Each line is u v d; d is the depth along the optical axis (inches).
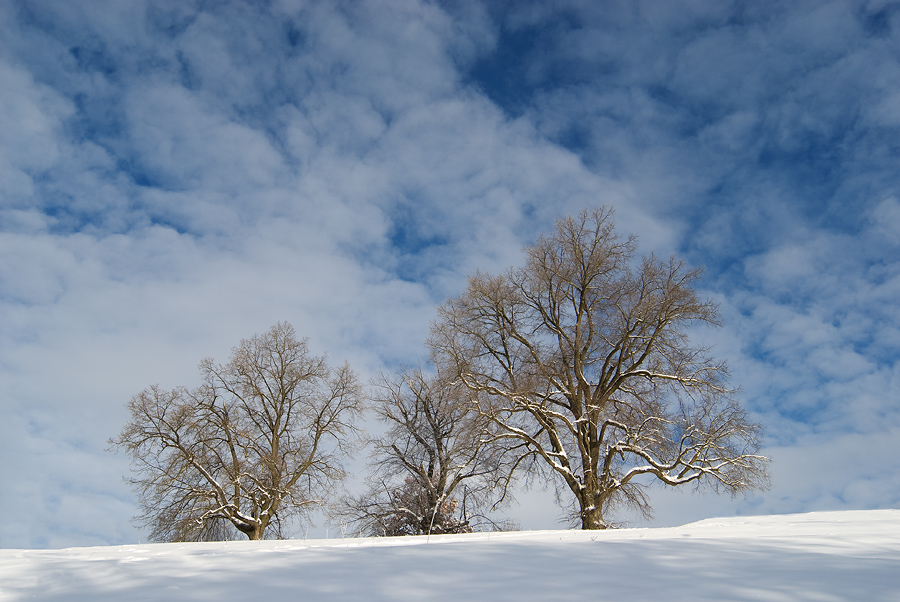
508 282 1130.0
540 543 316.8
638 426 1001.5
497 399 1029.8
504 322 1122.7
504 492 1125.1
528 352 1097.4
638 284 1077.1
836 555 266.1
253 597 204.5
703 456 989.8
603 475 1000.2
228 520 1169.4
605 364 1064.8
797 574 223.1
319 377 1299.2
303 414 1275.8
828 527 390.9
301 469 1226.6
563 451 1013.8
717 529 418.0
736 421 991.0
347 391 1299.2
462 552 282.0
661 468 977.5
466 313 1104.2
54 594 220.7
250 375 1264.8
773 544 301.0
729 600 188.2
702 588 203.6
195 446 1179.9
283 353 1301.7
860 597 189.3
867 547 291.1
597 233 1120.8
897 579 213.5
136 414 1185.4
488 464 1079.6
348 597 201.5
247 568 252.2
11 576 253.6
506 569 240.8
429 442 1333.7
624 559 259.4
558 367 1059.9
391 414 1366.9
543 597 196.5
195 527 1122.0
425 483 1301.7
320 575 234.8
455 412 1173.7
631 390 1059.9
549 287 1117.1
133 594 214.1
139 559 285.6
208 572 246.2
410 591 207.8
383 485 1334.9
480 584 215.8
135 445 1165.7
